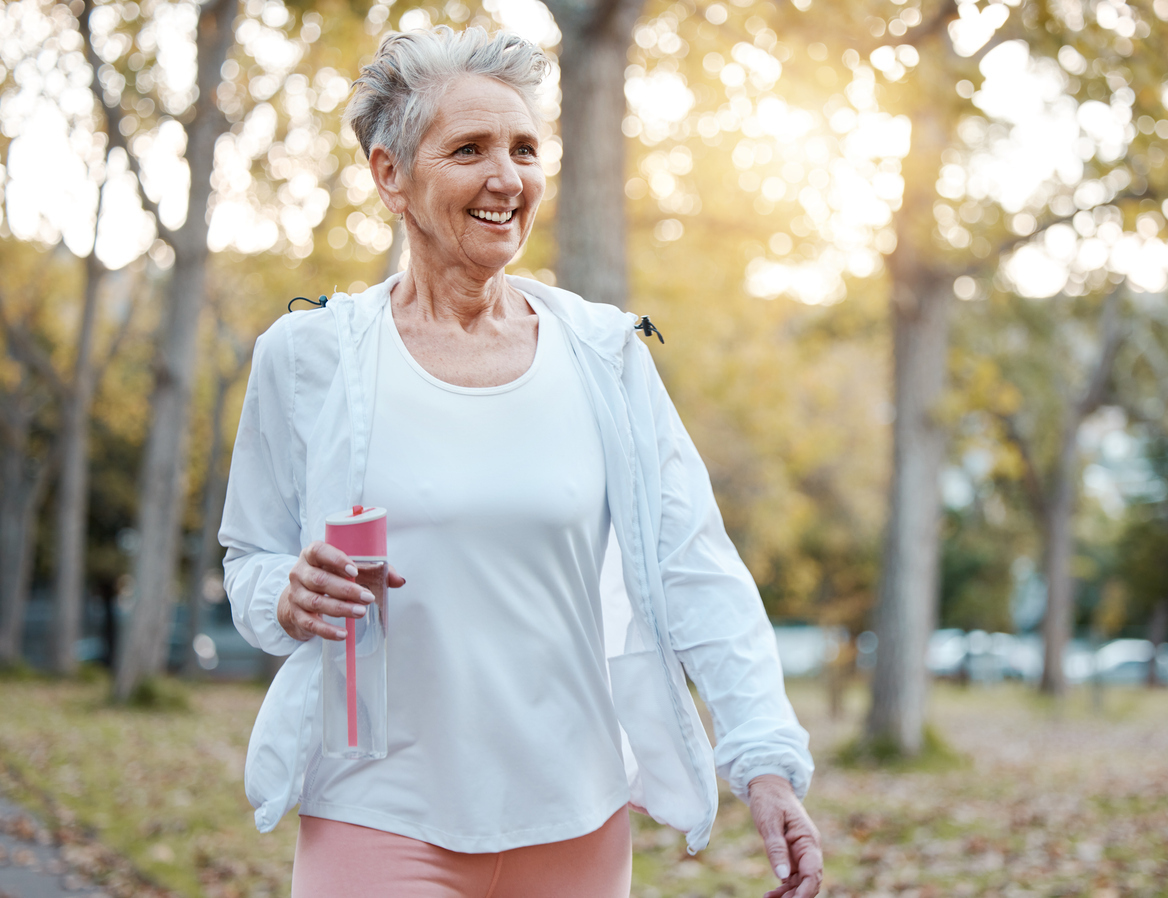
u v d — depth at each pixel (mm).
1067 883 5496
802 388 19734
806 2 6906
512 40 1591
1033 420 23047
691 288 13281
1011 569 34344
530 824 1510
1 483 23078
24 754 8977
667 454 1726
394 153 1599
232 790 7676
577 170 6531
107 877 5301
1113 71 6766
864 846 6555
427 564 1492
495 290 1653
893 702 11750
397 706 1496
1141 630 41719
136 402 23484
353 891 1479
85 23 12820
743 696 1594
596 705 1593
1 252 19062
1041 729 17938
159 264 17141
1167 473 34344
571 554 1556
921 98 6770
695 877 5488
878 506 27281
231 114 14188
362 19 7914
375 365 1564
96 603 33938
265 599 1541
